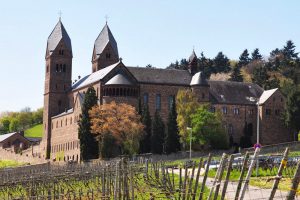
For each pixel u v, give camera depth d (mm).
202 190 38594
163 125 155250
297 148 143625
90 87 153375
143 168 76688
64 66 191625
